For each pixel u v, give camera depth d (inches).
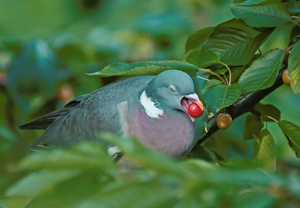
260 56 249.8
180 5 484.7
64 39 435.8
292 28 271.3
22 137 383.2
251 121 281.0
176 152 281.7
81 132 301.7
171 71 276.5
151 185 115.1
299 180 111.3
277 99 431.2
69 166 116.0
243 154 342.3
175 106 273.1
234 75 264.4
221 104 231.8
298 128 247.3
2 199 179.2
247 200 113.7
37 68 378.3
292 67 227.9
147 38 465.7
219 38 266.4
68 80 396.5
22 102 375.9
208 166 130.1
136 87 295.7
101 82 381.7
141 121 281.3
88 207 109.9
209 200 113.0
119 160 282.0
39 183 118.2
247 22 247.1
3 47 414.9
